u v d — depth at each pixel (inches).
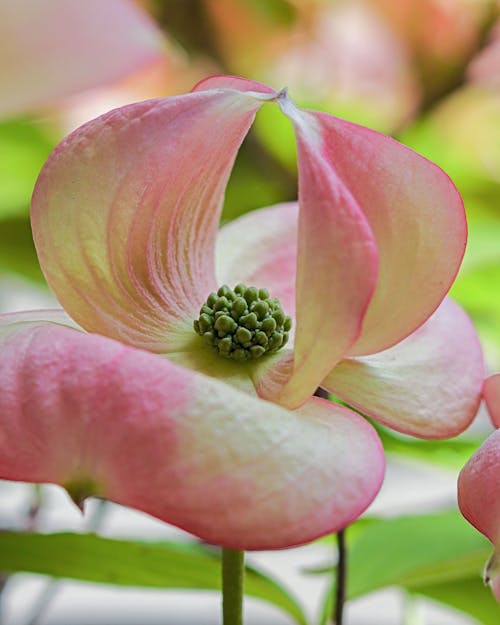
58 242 10.4
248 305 11.0
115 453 9.5
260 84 10.4
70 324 10.7
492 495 10.0
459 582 13.3
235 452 9.6
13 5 14.0
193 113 10.4
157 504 9.5
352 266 9.9
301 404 10.2
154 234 10.7
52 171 10.4
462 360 11.1
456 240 10.5
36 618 14.4
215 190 11.0
